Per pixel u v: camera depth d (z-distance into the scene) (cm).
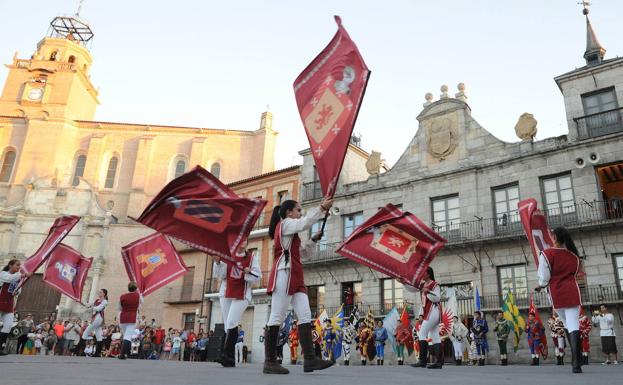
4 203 4244
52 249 1198
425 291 988
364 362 2227
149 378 416
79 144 5031
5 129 4938
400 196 2775
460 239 2447
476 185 2497
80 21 5909
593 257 2072
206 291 3525
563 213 2220
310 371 601
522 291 2211
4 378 358
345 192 3014
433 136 2736
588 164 2194
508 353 2125
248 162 4978
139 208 4716
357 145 3622
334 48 561
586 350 1708
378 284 2691
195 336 2950
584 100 2345
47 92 5122
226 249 595
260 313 3123
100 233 4156
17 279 1145
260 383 380
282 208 608
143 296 1345
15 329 2220
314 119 553
